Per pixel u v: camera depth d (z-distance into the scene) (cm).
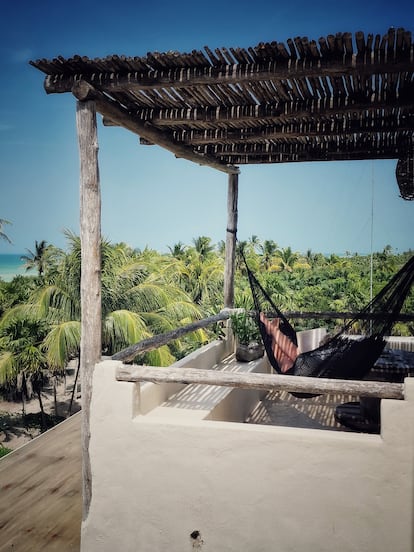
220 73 312
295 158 559
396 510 285
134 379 324
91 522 331
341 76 315
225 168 602
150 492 321
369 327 410
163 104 388
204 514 312
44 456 487
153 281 2070
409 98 351
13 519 374
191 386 463
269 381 307
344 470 291
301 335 651
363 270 2744
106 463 329
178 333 480
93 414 330
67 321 1711
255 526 305
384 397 290
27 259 5122
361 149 513
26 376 2377
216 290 3303
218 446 310
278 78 308
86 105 327
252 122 437
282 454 300
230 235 644
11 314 1977
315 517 296
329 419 520
